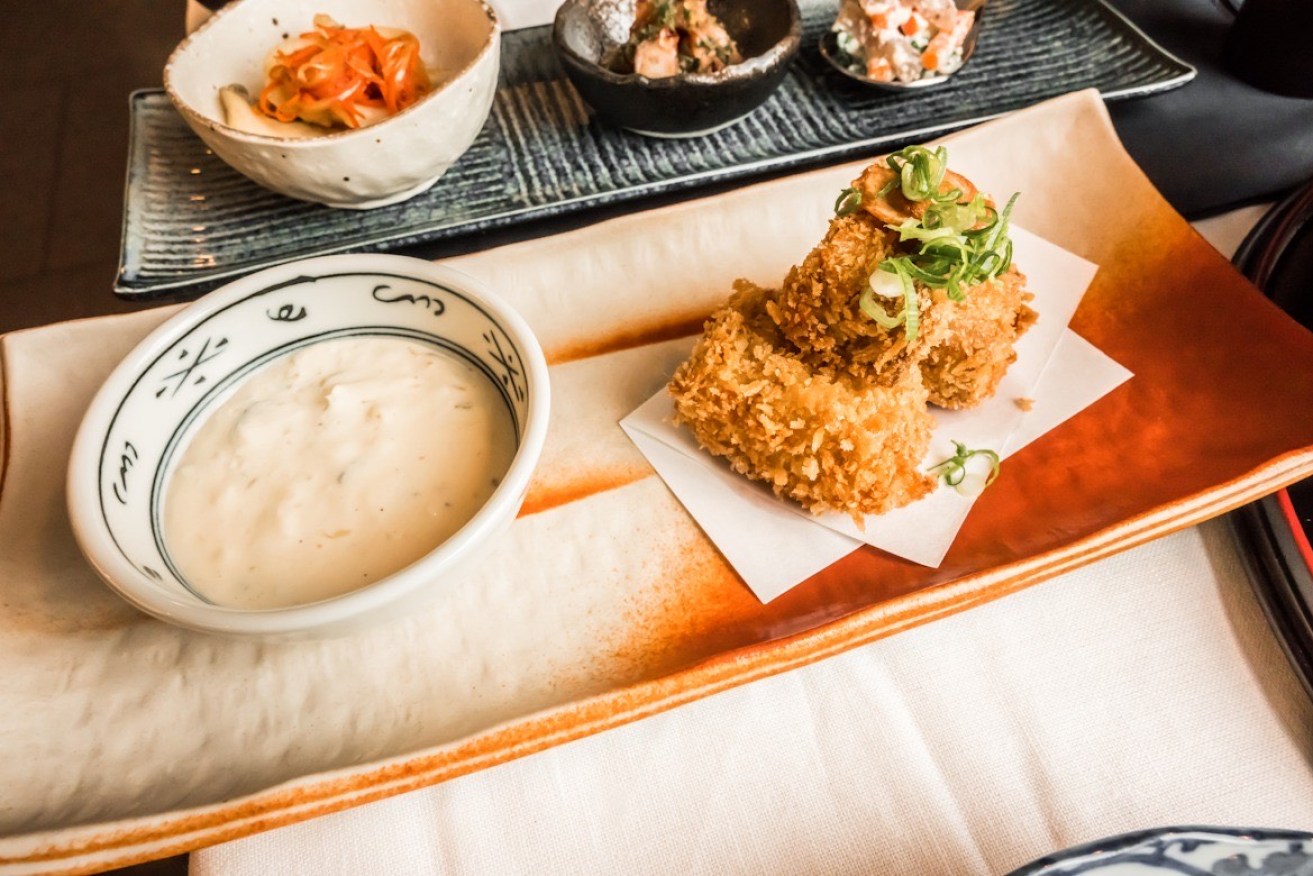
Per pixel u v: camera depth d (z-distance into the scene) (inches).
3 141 14.6
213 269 12.4
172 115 14.1
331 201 12.7
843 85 14.3
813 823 9.2
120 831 8.8
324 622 8.9
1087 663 9.8
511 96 14.2
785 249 12.4
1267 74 13.9
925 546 10.6
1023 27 15.0
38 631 9.9
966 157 12.8
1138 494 10.7
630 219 12.2
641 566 10.5
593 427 11.4
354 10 14.0
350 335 11.0
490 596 10.3
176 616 8.8
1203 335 11.5
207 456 10.4
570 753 9.5
